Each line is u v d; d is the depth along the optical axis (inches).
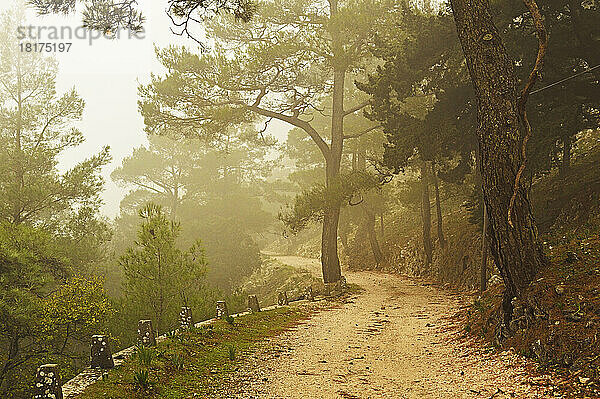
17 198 920.9
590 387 289.6
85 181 1005.2
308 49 1114.1
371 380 369.4
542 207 825.5
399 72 874.1
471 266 1033.5
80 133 1066.7
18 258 685.9
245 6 557.9
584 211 691.4
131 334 587.5
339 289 1054.4
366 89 957.8
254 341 521.3
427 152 850.1
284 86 1199.6
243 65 1102.4
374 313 762.2
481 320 523.8
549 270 435.8
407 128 874.8
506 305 449.4
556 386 306.0
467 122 829.2
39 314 662.5
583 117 746.2
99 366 347.3
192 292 653.3
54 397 278.1
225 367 401.4
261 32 1211.2
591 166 869.2
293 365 421.7
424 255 1360.7
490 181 451.8
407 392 333.4
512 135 446.0
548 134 669.3
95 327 701.3
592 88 639.1
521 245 441.1
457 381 351.3
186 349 429.1
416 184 1482.5
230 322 584.4
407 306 826.8
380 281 1302.9
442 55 856.3
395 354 465.7
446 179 930.1
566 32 633.6
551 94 653.9
